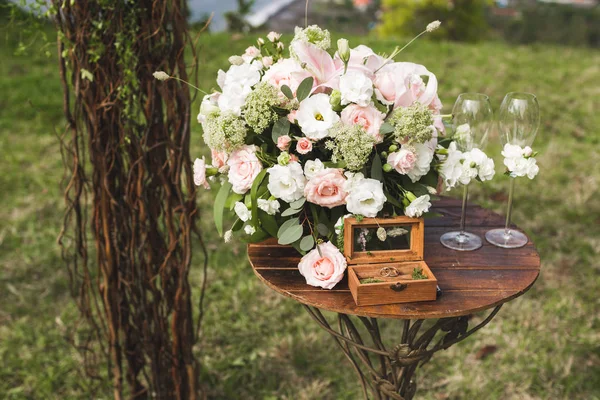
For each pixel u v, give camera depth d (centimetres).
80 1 187
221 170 171
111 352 241
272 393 281
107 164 210
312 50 162
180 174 204
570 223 400
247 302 336
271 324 322
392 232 168
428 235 200
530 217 406
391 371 189
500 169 470
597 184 446
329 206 162
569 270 353
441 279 172
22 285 349
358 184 158
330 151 168
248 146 169
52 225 402
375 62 173
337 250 167
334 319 325
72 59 194
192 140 500
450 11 1010
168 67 197
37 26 197
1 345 307
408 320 183
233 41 755
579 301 331
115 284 227
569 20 1041
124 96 196
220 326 319
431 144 172
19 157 487
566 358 293
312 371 293
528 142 182
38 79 631
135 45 193
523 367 289
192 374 238
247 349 306
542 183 450
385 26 1045
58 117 558
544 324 314
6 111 563
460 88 635
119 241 221
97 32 192
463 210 195
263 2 1376
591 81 673
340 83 158
